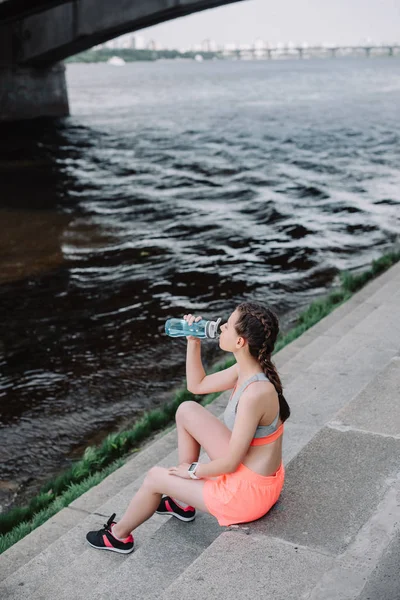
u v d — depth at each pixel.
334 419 4.30
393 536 3.10
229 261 13.68
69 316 10.76
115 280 12.62
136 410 7.56
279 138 34.19
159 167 26.31
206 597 2.78
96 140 35.47
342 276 12.20
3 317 10.78
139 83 109.38
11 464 6.58
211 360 8.65
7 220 18.06
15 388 8.24
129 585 3.29
